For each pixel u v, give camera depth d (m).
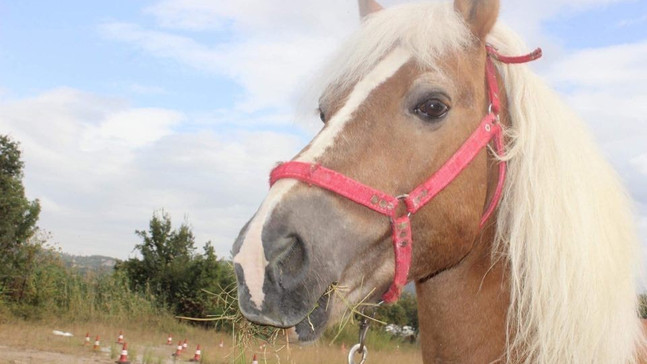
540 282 2.17
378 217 2.09
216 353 13.71
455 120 2.19
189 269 22.73
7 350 11.27
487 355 2.30
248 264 1.90
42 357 10.77
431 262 2.21
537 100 2.35
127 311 19.52
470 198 2.20
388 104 2.16
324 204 2.02
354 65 2.27
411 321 20.58
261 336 2.27
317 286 1.94
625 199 2.42
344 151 2.09
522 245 2.24
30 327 15.65
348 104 2.19
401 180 2.11
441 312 2.38
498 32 2.51
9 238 17.47
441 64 2.21
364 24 2.41
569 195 2.21
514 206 2.27
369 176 2.08
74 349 12.34
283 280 1.91
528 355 2.19
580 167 2.27
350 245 2.04
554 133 2.30
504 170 2.31
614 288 2.14
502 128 2.34
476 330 2.32
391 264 2.14
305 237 1.95
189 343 16.61
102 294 20.11
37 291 18.27
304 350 12.24
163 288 22.70
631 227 2.34
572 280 2.13
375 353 14.88
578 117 2.47
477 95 2.26
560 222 2.18
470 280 2.35
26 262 18.06
